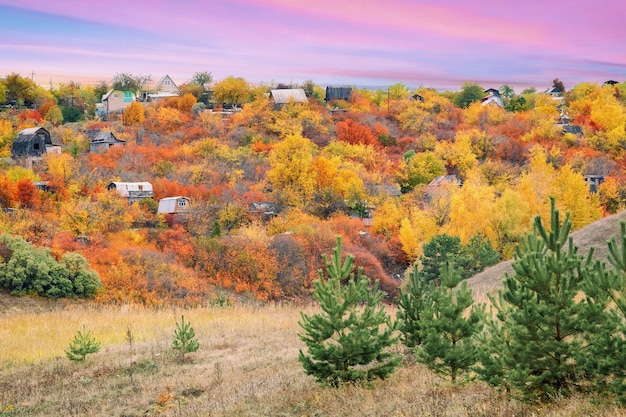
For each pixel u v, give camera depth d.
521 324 10.59
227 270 60.34
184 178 92.12
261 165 106.19
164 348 23.64
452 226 54.09
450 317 13.37
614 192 81.62
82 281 48.19
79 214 62.38
